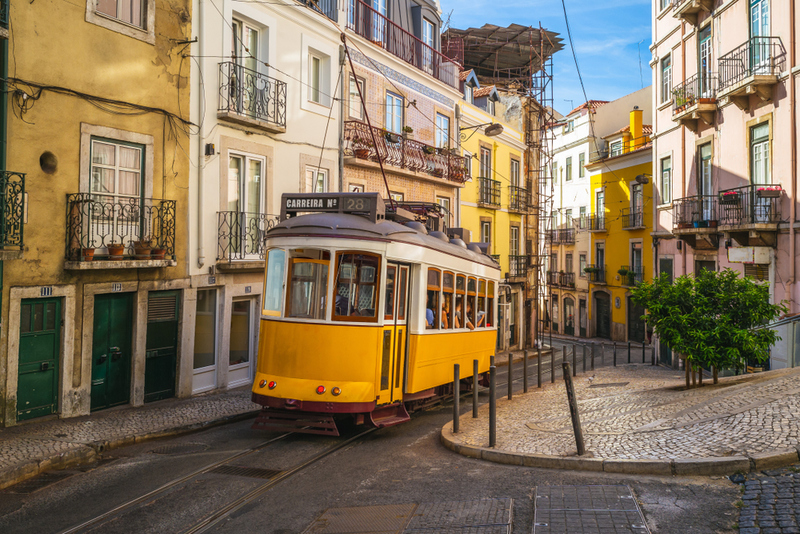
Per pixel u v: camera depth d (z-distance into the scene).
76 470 8.41
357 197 10.30
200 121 14.36
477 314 14.18
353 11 20.41
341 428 10.85
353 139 19.66
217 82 14.85
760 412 8.23
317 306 9.69
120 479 7.84
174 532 6.00
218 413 12.10
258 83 16.16
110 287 12.23
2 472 7.69
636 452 7.36
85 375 11.80
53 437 9.69
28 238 10.81
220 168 14.95
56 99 11.27
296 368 9.61
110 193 12.38
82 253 11.45
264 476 7.82
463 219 28.25
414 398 10.96
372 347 9.69
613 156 40.62
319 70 18.69
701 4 20.62
